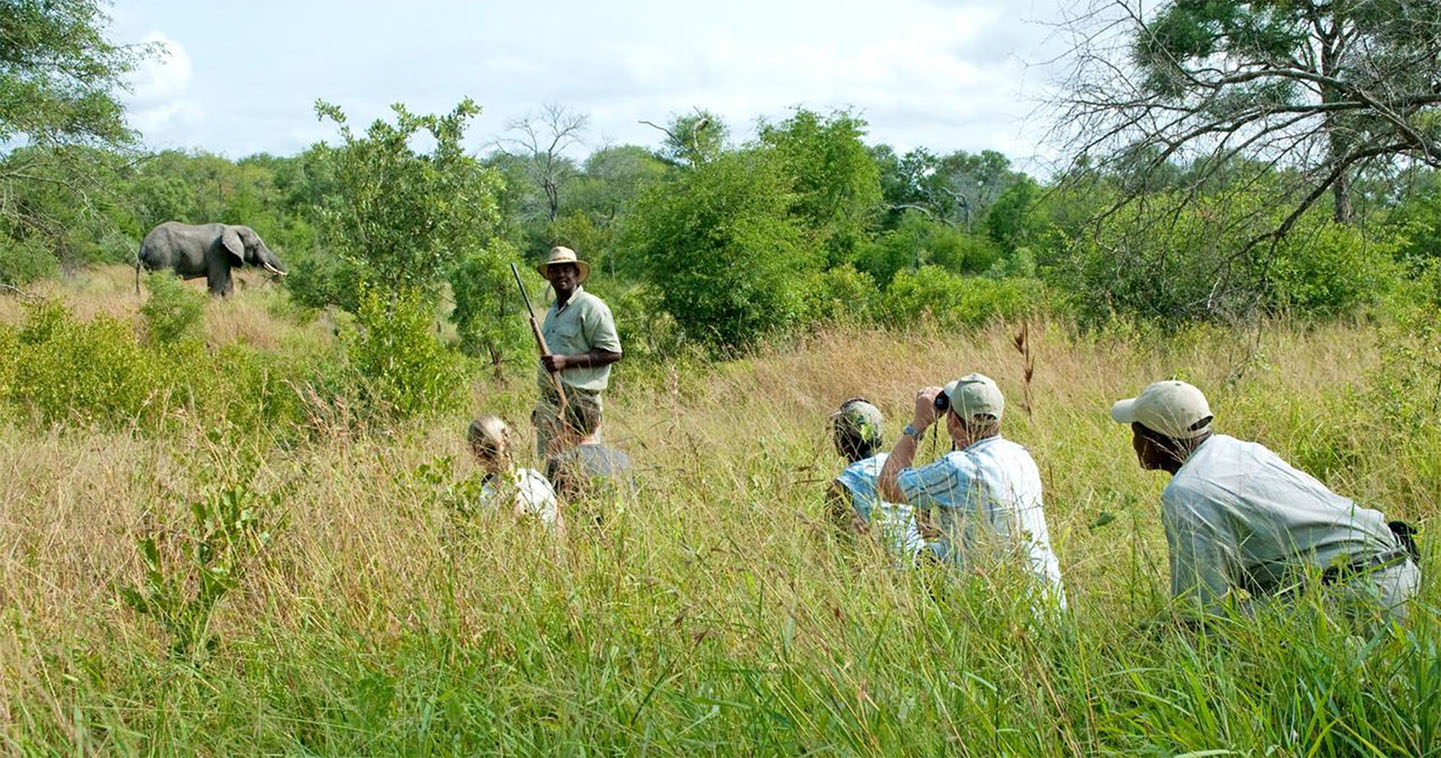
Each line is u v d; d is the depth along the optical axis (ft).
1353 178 30.91
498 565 12.32
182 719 10.43
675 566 12.59
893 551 12.03
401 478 14.23
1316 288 42.91
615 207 177.17
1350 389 22.67
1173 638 10.34
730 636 10.69
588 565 12.43
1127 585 12.00
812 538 12.25
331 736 10.00
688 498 14.34
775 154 58.80
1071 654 9.98
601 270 119.34
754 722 9.44
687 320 55.62
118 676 11.57
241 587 12.83
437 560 12.71
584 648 10.88
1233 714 9.05
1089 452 20.42
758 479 14.37
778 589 11.02
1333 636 9.81
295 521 13.69
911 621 10.54
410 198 43.09
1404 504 16.94
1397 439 19.24
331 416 18.15
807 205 93.35
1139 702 9.80
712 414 26.02
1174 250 33.73
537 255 135.54
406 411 29.12
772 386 34.35
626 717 9.86
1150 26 29.53
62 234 71.61
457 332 49.88
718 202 55.36
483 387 39.65
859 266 108.27
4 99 57.57
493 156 161.79
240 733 10.43
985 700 9.48
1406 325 24.08
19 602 12.01
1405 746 8.77
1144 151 30.42
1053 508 16.19
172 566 13.05
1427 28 27.25
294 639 11.76
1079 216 35.01
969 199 229.66
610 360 23.13
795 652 10.02
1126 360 33.24
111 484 16.01
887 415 30.55
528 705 10.20
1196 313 34.12
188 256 106.42
